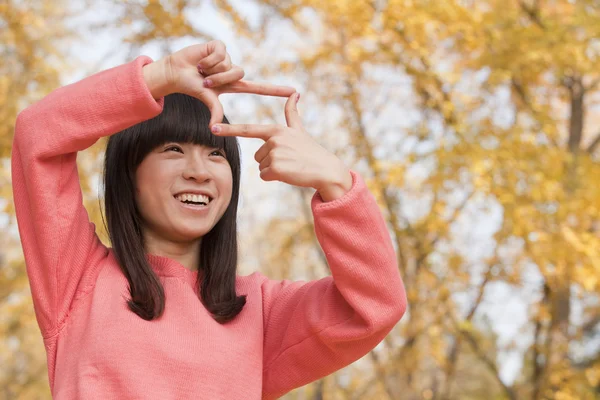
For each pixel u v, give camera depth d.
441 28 5.73
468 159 5.35
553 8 6.31
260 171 1.58
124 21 5.28
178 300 1.64
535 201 5.57
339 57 6.38
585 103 7.61
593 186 5.58
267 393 1.76
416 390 7.00
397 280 1.60
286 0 5.88
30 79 6.55
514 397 7.16
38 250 1.62
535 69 5.96
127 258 1.65
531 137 5.53
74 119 1.56
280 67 6.45
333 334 1.65
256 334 1.71
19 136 1.60
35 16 6.62
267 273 9.31
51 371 1.60
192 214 1.66
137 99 1.54
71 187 1.65
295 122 1.61
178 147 1.68
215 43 1.57
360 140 6.71
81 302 1.63
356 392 9.15
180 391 1.53
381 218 1.60
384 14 5.60
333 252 1.58
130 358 1.51
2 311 8.69
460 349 7.42
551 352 6.81
